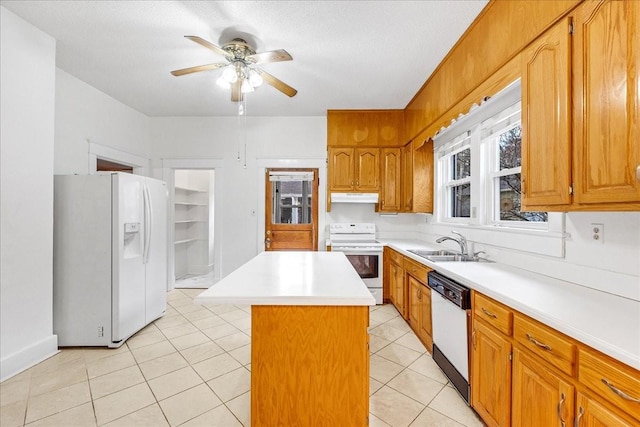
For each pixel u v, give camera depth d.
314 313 1.39
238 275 1.81
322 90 3.51
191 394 1.97
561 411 1.10
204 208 5.66
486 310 1.60
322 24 2.27
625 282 1.39
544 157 1.48
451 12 2.12
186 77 3.18
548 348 1.17
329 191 4.23
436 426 1.67
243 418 1.74
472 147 2.86
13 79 2.19
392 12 2.12
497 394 1.49
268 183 4.56
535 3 1.56
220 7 2.10
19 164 2.23
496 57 1.94
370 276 3.81
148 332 2.99
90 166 3.38
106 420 1.72
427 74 3.08
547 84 1.47
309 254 2.74
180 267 5.41
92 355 2.49
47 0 2.04
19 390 1.99
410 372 2.22
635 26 1.06
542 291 1.51
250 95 3.66
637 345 0.91
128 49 2.66
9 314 2.16
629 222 1.38
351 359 1.40
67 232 2.63
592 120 1.22
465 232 2.91
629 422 0.87
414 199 3.80
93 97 3.43
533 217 2.20
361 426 1.40
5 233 2.13
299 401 1.39
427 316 2.51
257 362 1.39
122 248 2.68
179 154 4.50
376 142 4.16
